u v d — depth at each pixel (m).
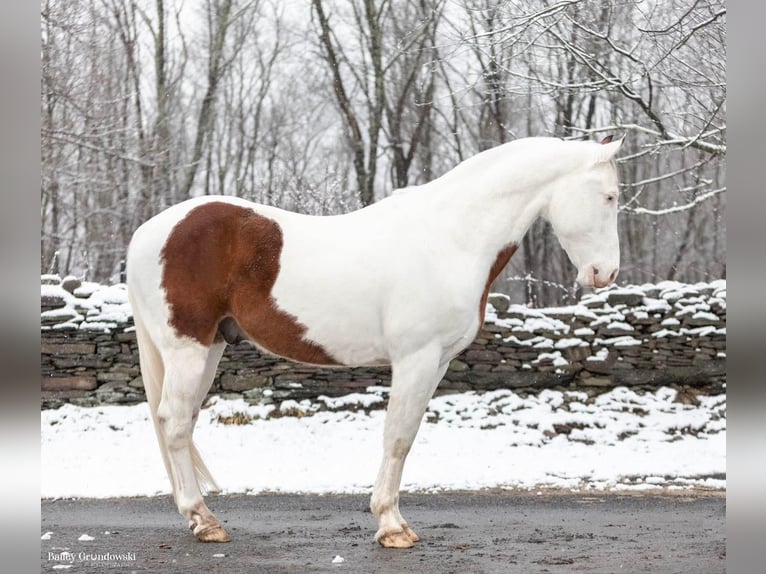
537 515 6.29
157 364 5.18
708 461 8.81
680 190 12.30
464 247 5.11
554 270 22.02
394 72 21.06
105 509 6.71
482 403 10.35
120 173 18.28
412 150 20.83
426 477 8.12
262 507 6.77
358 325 5.00
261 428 9.83
